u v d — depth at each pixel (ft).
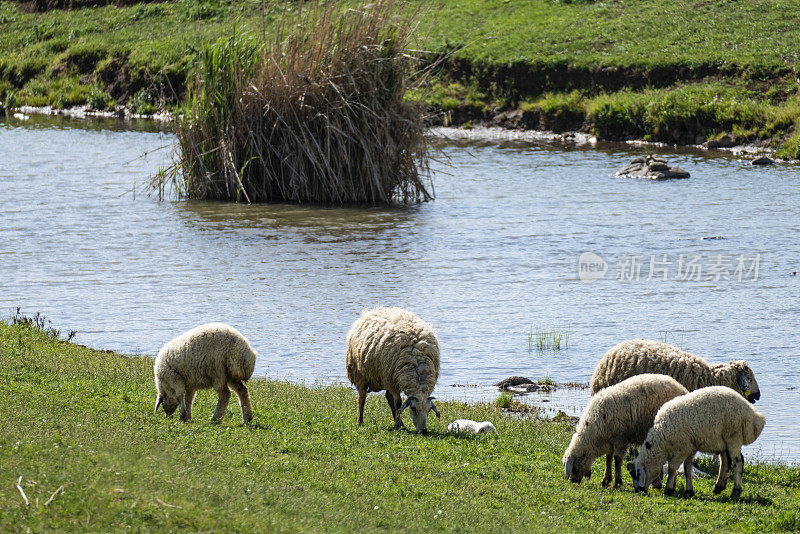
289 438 96.22
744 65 463.01
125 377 124.16
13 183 353.51
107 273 217.56
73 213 295.89
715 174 368.68
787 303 193.88
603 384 110.32
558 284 211.61
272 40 320.09
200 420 101.91
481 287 208.13
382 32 311.88
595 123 480.64
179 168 335.47
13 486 66.95
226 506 70.03
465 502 80.48
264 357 155.94
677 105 453.99
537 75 517.55
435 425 115.24
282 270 222.69
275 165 324.80
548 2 602.03
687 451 87.97
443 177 376.48
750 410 88.94
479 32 568.41
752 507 85.76
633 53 503.20
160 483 72.79
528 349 164.04
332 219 290.76
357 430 104.88
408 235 267.39
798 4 520.42
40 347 143.23
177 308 186.39
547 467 97.19
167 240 256.93
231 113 314.96
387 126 309.83
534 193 338.13
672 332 172.76
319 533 67.82
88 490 68.13
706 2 554.46
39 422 86.94
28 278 211.20
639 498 86.89
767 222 278.05
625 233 267.39
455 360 157.79
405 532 70.33
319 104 310.24
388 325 108.99
